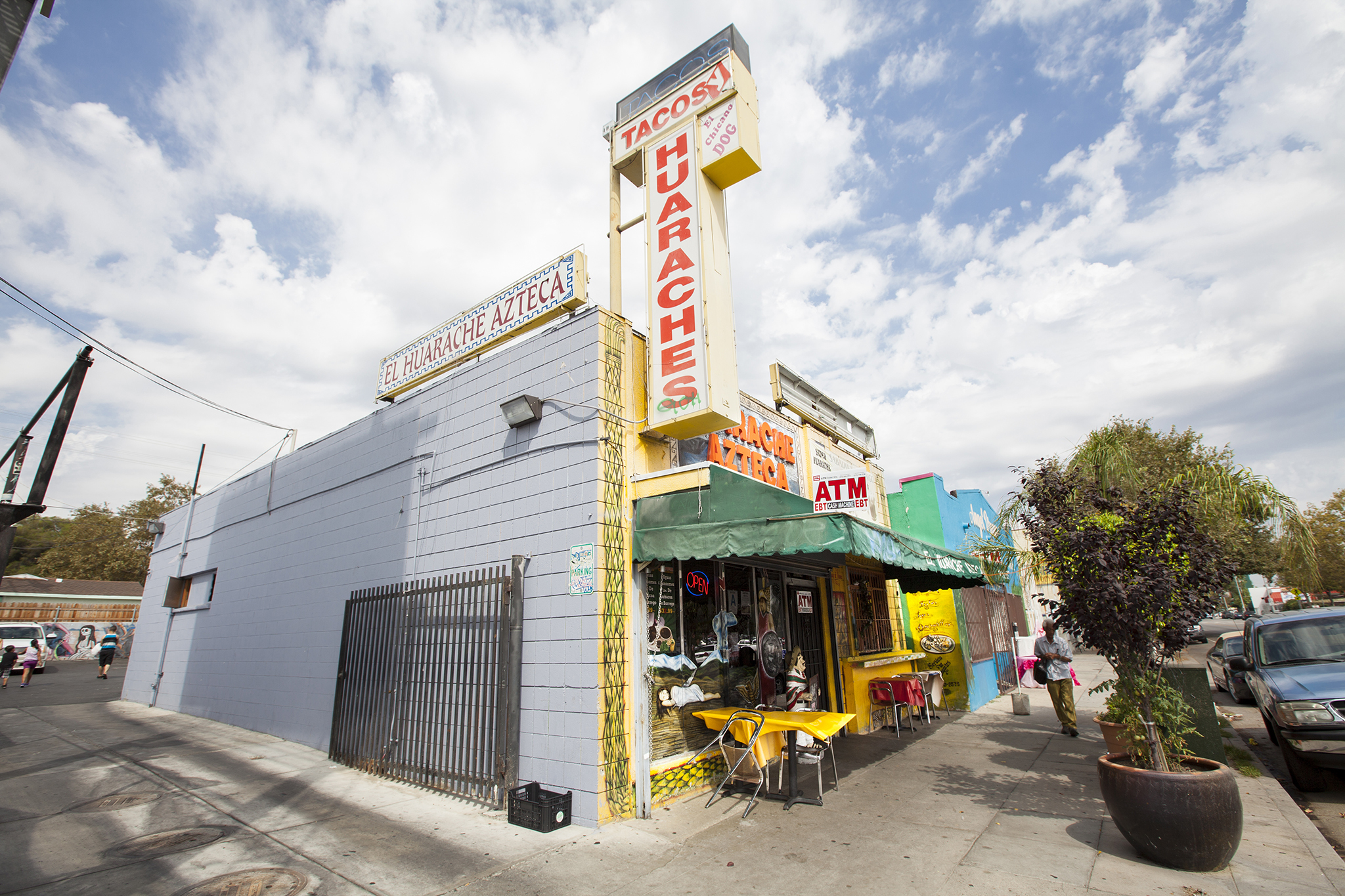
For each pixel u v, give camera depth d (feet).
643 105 27.30
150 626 52.85
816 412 38.99
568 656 20.17
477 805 20.84
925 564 23.06
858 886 14.33
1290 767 22.44
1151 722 16.21
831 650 33.53
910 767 25.32
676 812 19.92
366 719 26.96
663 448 23.93
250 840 17.72
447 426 27.78
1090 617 17.33
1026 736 31.24
